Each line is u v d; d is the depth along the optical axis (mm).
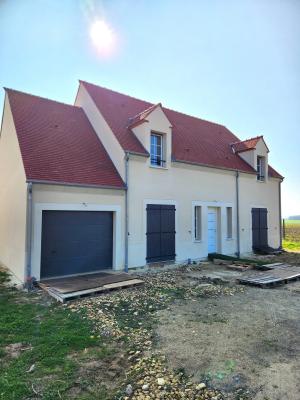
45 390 3434
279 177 18375
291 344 4711
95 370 3926
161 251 12055
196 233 13953
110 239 10820
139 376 3770
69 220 9766
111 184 10562
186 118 17656
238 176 15742
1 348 4547
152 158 12305
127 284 8375
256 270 11523
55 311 6344
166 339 4934
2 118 13438
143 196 11539
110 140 11844
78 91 14656
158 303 7004
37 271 8734
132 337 5020
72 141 11578
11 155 11453
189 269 11547
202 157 14281
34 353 4359
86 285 8070
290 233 35406
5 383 3541
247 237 16109
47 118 12078
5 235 12227
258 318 5977
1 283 9008
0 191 13828
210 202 14242
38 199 8922
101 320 5805
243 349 4527
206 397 3311
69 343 4723
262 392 3385
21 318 5832
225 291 8180
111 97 14305
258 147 17078
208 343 4762
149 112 11984
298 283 9445
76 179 9773
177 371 3877
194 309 6574
